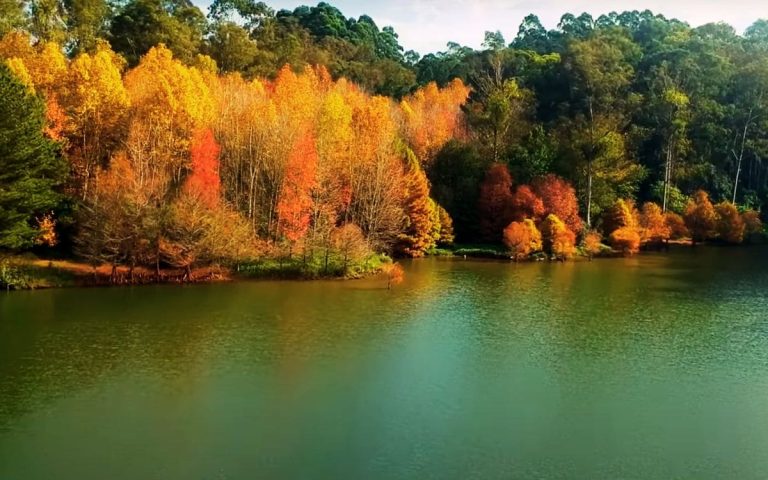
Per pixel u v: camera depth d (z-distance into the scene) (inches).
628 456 1013.8
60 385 1279.5
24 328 1658.5
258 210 2669.8
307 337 1638.8
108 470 944.3
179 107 2581.2
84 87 2503.7
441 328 1744.6
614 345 1610.5
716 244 3794.3
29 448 1011.3
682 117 4173.2
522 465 977.5
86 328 1673.2
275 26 5275.6
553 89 4724.4
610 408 1206.9
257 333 1664.6
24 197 1959.9
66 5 3506.4
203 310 1884.8
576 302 2094.0
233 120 2807.6
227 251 2320.4
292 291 2186.3
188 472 940.0
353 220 2824.8
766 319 1884.8
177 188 2443.4
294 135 2701.8
